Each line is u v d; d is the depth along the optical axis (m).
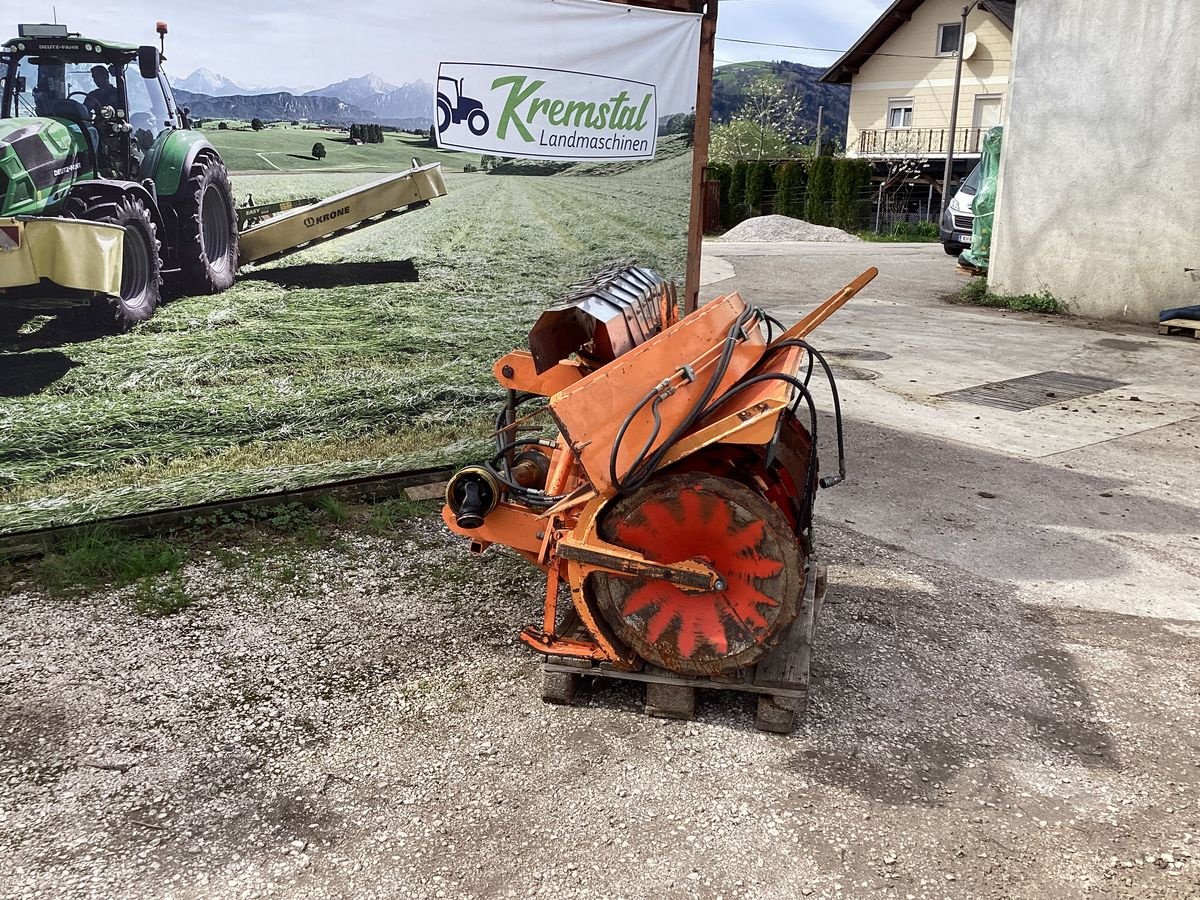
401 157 5.32
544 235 5.76
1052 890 2.61
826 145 45.72
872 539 5.15
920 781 3.09
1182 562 4.91
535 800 2.96
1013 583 4.64
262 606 4.27
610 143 5.74
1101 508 5.66
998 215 13.48
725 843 2.78
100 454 4.81
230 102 4.88
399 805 2.94
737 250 22.03
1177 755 3.26
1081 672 3.81
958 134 36.28
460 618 4.18
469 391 5.86
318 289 5.29
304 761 3.16
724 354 3.12
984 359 9.77
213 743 3.25
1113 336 11.12
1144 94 11.57
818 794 3.01
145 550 4.75
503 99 5.43
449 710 3.48
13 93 4.36
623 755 3.21
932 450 6.72
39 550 4.68
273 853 2.73
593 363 3.83
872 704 3.54
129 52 4.60
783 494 3.78
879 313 12.66
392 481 5.65
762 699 3.34
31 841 2.77
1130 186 11.91
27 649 3.85
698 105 5.95
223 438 5.14
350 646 3.93
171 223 4.86
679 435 3.12
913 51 37.00
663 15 5.64
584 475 3.54
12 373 4.52
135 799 2.96
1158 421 7.50
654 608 3.29
